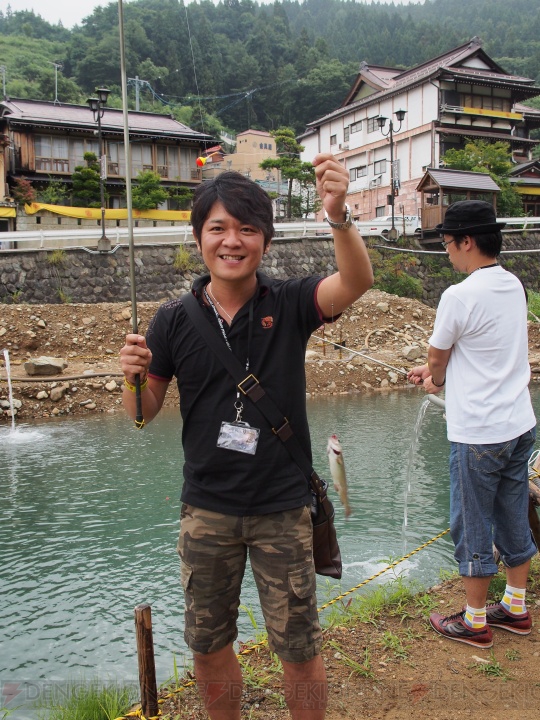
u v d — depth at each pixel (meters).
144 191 29.94
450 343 2.94
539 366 16.17
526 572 3.13
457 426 2.95
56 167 31.00
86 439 9.70
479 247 2.98
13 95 52.38
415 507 6.30
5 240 17.70
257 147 51.12
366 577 4.57
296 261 21.97
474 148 32.50
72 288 18.08
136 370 2.07
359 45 90.12
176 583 4.68
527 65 79.25
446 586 3.80
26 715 3.04
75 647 3.77
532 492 3.54
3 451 8.98
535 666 2.83
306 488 2.06
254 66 65.25
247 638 3.73
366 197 39.78
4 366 13.26
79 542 5.52
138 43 59.88
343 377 14.72
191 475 2.10
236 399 2.02
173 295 19.38
